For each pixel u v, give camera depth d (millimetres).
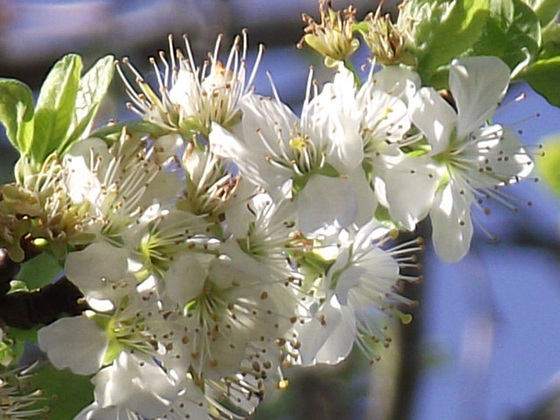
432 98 178
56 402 177
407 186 178
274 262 174
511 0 184
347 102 177
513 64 185
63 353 167
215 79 178
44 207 168
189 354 169
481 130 186
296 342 175
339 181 172
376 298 189
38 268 172
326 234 171
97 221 168
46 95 174
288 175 173
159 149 173
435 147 178
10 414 172
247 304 171
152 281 168
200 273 168
